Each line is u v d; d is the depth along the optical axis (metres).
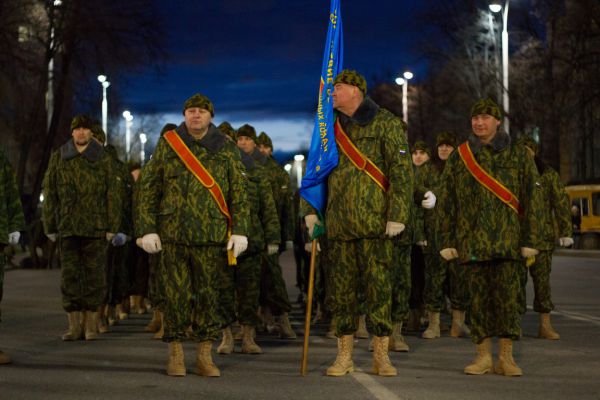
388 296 8.44
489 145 8.62
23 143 39.22
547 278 11.51
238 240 8.55
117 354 9.98
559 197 11.61
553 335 11.51
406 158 8.32
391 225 8.21
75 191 11.41
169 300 8.54
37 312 15.10
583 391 7.63
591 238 43.28
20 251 43.22
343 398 7.28
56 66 39.00
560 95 41.72
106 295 12.50
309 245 13.23
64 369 8.81
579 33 39.53
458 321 11.88
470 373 8.57
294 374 8.57
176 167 8.56
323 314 13.75
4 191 9.27
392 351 10.27
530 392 7.57
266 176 10.72
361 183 8.35
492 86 49.59
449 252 8.81
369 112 8.45
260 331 12.55
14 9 34.41
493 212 8.53
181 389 7.70
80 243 11.48
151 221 8.59
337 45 8.92
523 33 46.78
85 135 11.49
